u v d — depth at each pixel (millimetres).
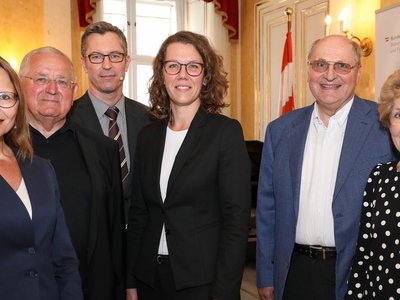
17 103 1619
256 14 7168
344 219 1943
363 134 2010
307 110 2223
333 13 5473
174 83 2059
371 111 2057
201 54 2082
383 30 4453
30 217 1589
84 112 2545
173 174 1989
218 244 1967
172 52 2068
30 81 2004
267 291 2270
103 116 2574
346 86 2035
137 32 7887
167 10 8062
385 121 1802
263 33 7051
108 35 2520
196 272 1930
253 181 5746
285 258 2098
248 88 7426
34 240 1592
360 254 1844
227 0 7305
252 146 6238
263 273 2275
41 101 2006
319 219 2016
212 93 2129
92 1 6492
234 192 1941
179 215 1974
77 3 6539
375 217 1758
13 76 1615
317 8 6008
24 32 5906
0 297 1520
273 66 6871
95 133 2264
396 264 1654
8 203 1545
